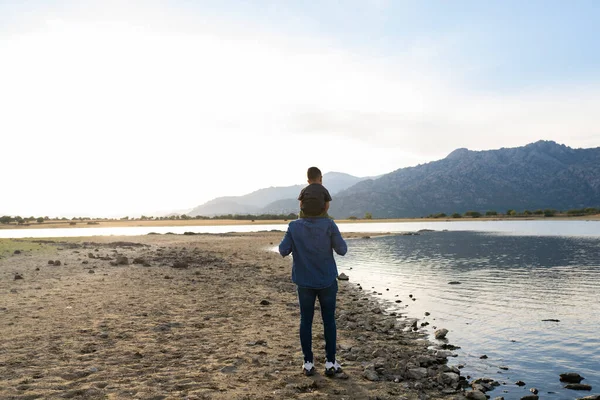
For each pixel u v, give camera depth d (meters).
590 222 104.62
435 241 42.00
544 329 8.41
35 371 4.85
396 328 8.63
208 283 13.53
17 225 113.62
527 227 78.56
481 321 9.20
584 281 15.13
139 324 7.53
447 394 4.98
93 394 4.18
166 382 4.62
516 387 5.33
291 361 5.73
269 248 32.44
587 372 5.93
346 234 57.00
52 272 14.89
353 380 5.13
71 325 7.30
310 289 5.10
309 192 5.18
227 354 5.89
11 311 8.38
